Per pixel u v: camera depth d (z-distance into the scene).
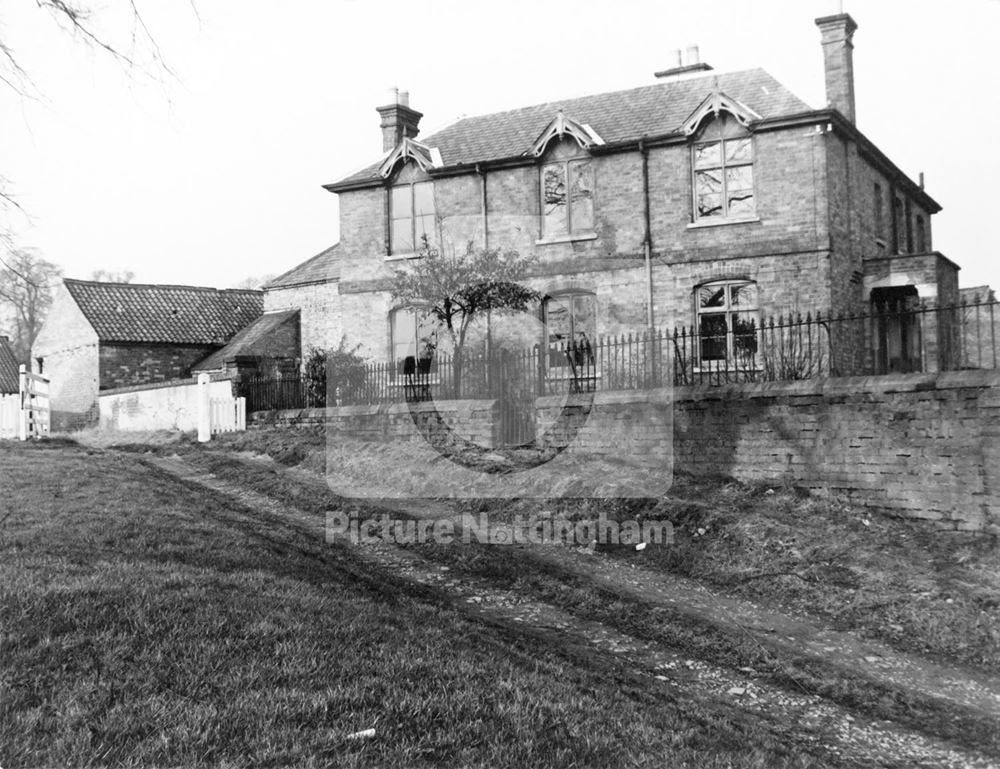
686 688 5.51
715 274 16.64
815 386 9.73
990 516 8.35
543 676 4.89
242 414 18.30
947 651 6.29
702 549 8.17
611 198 17.27
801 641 6.43
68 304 29.48
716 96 16.61
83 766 3.31
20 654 4.20
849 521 8.91
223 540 7.46
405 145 17.38
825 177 16.02
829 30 18.19
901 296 18.92
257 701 3.91
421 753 3.66
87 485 10.24
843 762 4.56
